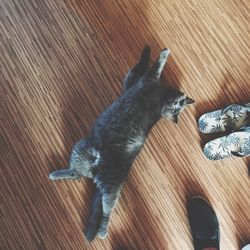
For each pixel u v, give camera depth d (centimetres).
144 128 124
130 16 148
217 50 148
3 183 138
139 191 141
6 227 137
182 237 140
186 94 145
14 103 142
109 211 126
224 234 140
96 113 143
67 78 144
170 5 149
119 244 138
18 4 146
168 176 142
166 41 147
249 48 149
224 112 140
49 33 146
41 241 137
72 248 137
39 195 139
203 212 139
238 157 143
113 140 122
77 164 127
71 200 139
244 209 141
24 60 144
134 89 124
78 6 148
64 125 142
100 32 147
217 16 149
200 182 142
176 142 143
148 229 139
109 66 145
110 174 121
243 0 150
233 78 147
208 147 141
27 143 141
